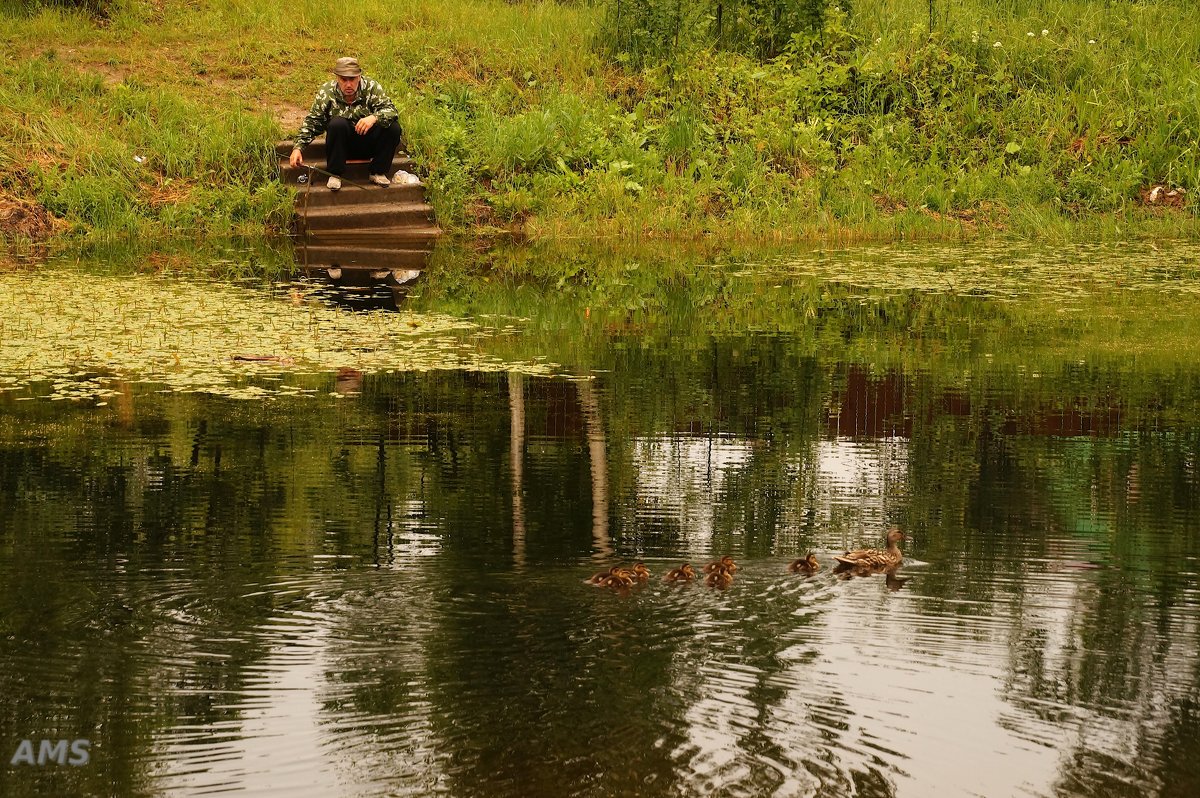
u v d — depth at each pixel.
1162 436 12.24
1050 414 13.05
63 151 24.86
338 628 7.54
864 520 9.74
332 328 16.73
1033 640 7.52
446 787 5.93
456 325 17.31
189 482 10.55
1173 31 31.00
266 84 27.62
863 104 29.11
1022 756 6.22
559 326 17.50
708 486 10.59
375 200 25.06
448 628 7.54
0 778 5.97
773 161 27.84
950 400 13.59
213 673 6.97
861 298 19.81
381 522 9.54
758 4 30.80
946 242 25.48
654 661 7.12
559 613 7.77
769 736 6.34
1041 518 9.84
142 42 28.64
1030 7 31.98
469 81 28.70
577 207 26.25
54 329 16.28
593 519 9.66
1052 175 27.81
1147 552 9.03
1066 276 21.67
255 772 6.03
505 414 12.86
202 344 15.67
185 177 25.42
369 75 27.97
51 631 7.52
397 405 13.18
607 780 5.97
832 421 12.77
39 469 10.90
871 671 7.07
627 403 13.41
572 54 29.80
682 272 22.16
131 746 6.27
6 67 26.31
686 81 29.28
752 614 7.80
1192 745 6.32
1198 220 26.33
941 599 8.12
